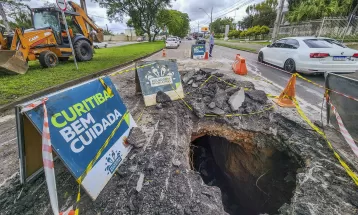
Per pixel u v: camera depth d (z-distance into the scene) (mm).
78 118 1832
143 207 1691
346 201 1780
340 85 2609
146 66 4008
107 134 2129
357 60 5785
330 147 2553
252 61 10000
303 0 21750
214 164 5672
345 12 17500
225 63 9516
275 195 3377
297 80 6059
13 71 6160
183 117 3549
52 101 1646
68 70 7102
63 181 2020
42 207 1749
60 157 1540
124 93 4762
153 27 38375
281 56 7391
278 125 3275
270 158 3334
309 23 17000
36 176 1882
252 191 4156
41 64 7605
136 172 2088
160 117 3447
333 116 2881
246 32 36812
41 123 1497
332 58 5766
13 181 2020
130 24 38125
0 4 13164
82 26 9672
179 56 13133
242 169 4234
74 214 1585
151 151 2457
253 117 3521
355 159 2312
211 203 1784
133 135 2527
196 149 5285
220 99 3904
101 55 12734
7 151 2545
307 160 2436
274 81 5953
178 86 4156
